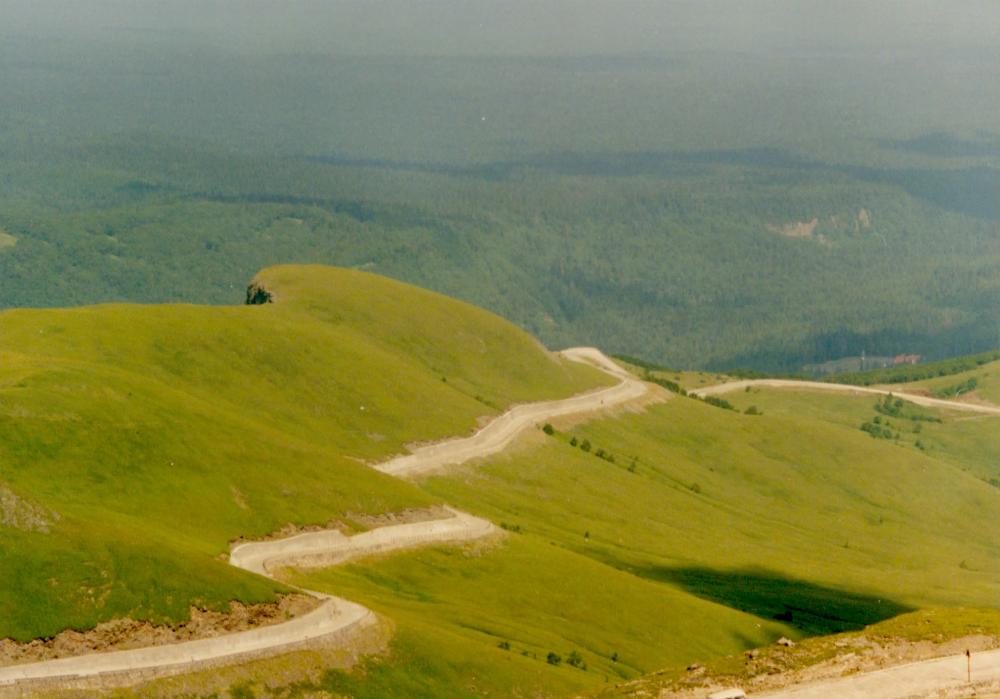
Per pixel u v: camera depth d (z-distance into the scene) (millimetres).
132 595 155125
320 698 157875
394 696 164500
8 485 160250
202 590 160500
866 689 131500
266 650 158500
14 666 143875
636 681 140250
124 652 150125
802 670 137875
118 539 160375
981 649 142375
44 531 156750
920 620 154000
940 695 130000
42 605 149625
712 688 134125
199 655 153750
